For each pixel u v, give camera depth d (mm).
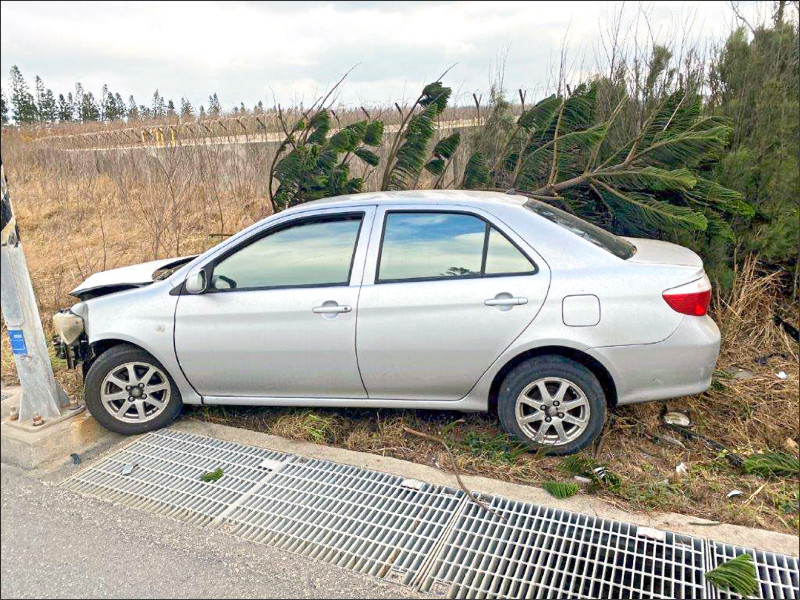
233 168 9430
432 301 3525
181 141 9453
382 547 2887
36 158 13469
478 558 2785
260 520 3109
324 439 3949
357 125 5715
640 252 3697
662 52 5816
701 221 4723
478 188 5984
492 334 3480
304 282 3744
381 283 3623
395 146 5945
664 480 3371
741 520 3010
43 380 3930
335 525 3059
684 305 3355
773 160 5238
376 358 3650
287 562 2783
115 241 8734
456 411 4172
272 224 3820
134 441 3990
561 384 3502
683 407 4137
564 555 2766
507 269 3514
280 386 3873
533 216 3582
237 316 3764
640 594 2523
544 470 3496
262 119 9023
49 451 3785
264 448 3844
